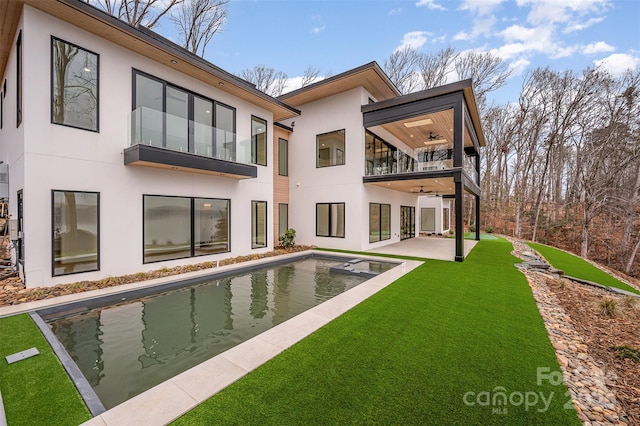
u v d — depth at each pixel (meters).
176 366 3.34
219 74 8.52
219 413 2.32
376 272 7.99
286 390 2.64
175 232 8.08
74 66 6.19
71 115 6.16
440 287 6.32
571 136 21.80
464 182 10.16
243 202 10.16
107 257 6.64
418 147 17.52
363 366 3.07
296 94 12.55
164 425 2.18
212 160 8.16
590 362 3.22
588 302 5.51
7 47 6.94
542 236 23.75
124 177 6.96
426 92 10.17
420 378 2.85
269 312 5.12
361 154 11.84
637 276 17.33
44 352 3.32
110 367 3.30
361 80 11.34
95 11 5.87
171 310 5.20
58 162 5.92
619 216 19.38
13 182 6.65
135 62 7.20
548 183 24.00
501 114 26.11
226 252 9.49
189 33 15.89
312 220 13.21
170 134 7.37
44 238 5.73
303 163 13.52
